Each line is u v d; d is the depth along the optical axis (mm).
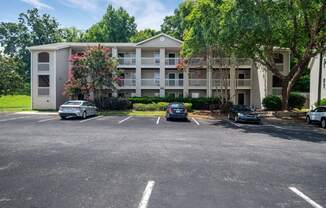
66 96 36875
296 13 24016
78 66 32625
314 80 39688
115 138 14359
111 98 34750
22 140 13469
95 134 15656
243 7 21781
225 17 22359
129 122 22391
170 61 40594
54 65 36781
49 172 8078
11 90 40562
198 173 8156
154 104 34719
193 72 41875
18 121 22219
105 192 6488
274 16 23078
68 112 24406
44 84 38750
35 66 36906
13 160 9461
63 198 6105
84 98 37906
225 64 31547
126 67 40312
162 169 8516
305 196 6438
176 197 6219
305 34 27328
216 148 12148
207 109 37500
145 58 40500
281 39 27734
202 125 21266
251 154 11039
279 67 39688
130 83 40469
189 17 26875
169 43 40156
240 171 8477
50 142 12992
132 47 40656
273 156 10758
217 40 24344
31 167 8594
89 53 32938
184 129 18594
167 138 14602
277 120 26156
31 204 5781
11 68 40781
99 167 8656
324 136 16719
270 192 6664
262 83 38625
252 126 21391
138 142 13242
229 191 6672
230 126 21016
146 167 8711
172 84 40781
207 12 24438
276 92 38375
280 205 5871
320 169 8914
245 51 26719
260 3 22516
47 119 24141
